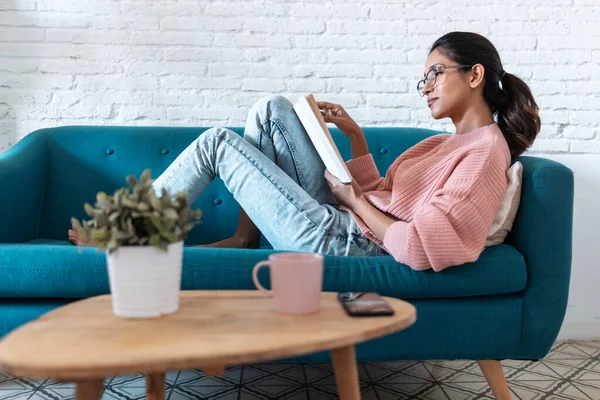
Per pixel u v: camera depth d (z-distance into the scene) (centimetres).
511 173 152
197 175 160
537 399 168
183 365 71
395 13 247
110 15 238
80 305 98
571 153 250
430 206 139
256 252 144
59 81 237
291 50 245
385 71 248
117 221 89
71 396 164
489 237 150
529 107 167
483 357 147
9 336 80
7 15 234
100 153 215
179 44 241
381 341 143
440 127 249
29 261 136
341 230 157
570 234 149
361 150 191
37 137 214
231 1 242
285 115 171
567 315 237
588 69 249
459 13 248
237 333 81
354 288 140
